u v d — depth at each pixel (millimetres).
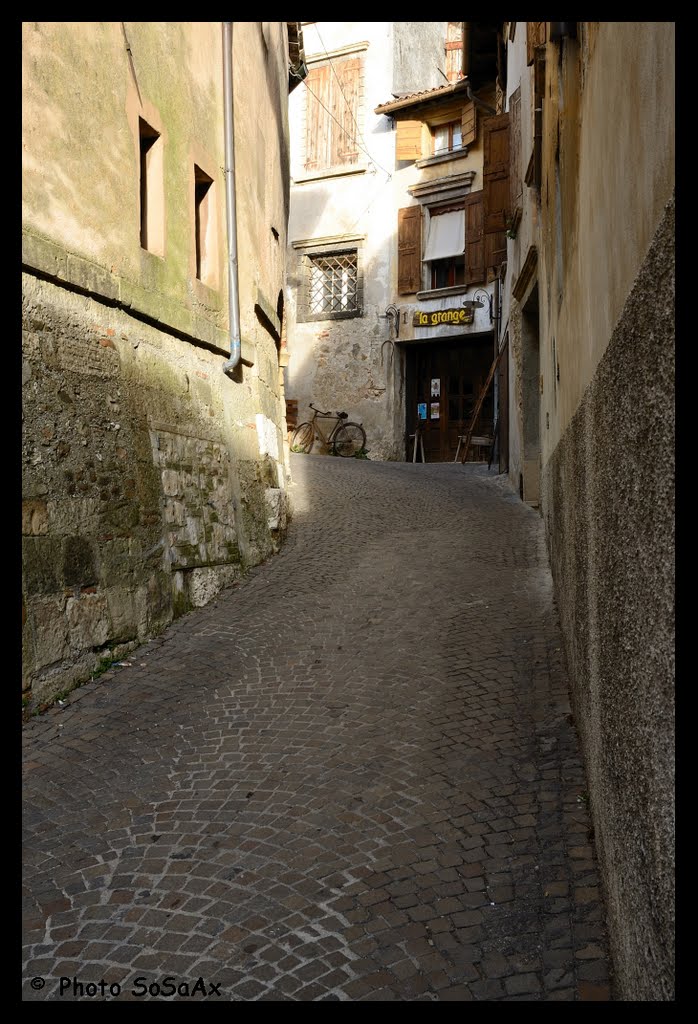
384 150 20031
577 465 3484
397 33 19906
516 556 8312
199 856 3275
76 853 3303
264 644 6004
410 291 19547
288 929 2793
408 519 10570
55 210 4973
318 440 20656
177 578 6574
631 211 1856
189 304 7113
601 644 2521
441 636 5945
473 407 19688
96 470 5414
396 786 3797
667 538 1416
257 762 4129
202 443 7344
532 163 7711
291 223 21250
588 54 2883
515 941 2619
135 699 4883
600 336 2506
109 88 5695
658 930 1487
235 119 8672
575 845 3102
